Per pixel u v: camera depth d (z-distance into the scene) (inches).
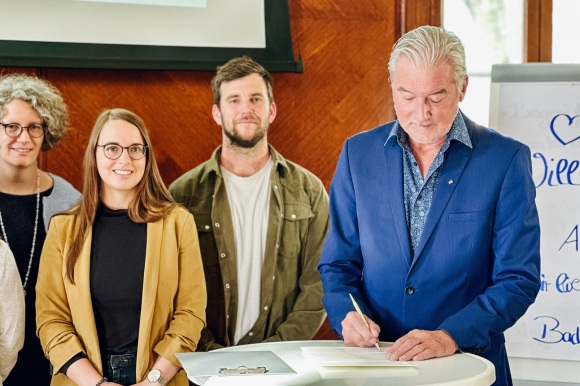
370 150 89.7
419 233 86.2
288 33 120.6
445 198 84.9
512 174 84.9
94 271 97.0
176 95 119.0
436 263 84.5
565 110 117.4
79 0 113.7
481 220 84.4
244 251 116.3
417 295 85.1
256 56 119.4
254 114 115.2
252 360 74.1
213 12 118.3
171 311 99.3
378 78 125.5
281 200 117.8
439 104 81.0
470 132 87.3
